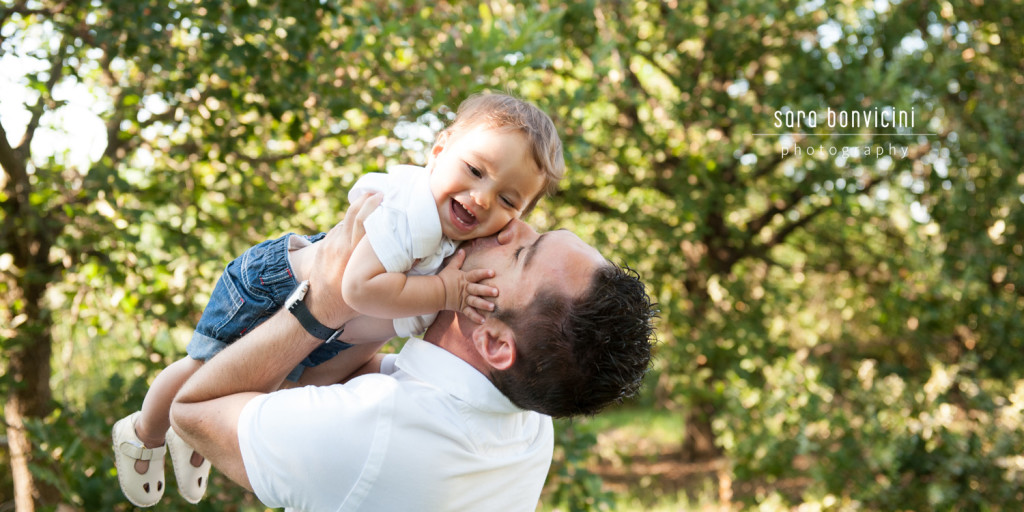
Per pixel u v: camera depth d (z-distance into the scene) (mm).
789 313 8281
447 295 1498
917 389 6297
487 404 1497
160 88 4078
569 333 1440
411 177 1583
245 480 1497
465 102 1707
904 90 5891
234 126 4207
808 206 8305
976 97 6637
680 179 7238
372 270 1445
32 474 3939
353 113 4777
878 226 7641
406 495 1433
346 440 1421
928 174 6395
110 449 3738
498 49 4133
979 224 6262
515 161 1568
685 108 7141
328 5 3830
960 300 6223
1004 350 6355
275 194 4531
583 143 4762
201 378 1537
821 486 6418
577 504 4574
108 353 4891
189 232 4223
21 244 4383
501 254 1542
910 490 6145
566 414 1507
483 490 1521
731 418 6938
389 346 3963
